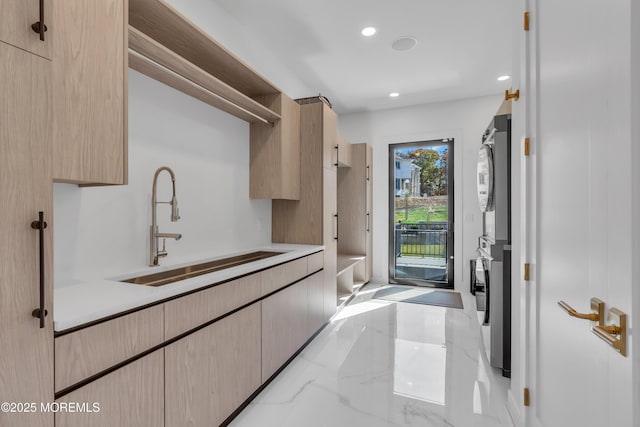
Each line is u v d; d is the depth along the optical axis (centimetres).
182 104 204
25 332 80
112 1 127
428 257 467
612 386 81
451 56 320
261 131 271
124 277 160
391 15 254
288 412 175
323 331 296
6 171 77
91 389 96
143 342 114
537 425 134
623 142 76
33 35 83
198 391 141
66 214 140
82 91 117
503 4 240
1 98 76
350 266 374
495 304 217
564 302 108
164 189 191
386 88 400
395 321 322
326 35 282
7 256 77
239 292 171
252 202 279
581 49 97
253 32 278
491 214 230
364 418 170
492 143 226
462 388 200
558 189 115
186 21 163
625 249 75
